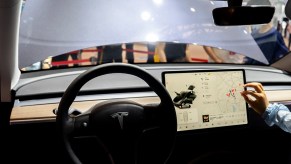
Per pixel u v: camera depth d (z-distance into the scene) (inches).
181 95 62.2
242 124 66.5
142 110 44.4
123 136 43.8
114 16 135.9
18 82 71.9
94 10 129.4
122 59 133.2
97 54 128.8
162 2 157.4
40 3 112.0
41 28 110.3
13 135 61.9
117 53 133.6
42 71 79.9
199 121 63.5
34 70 79.1
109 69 42.2
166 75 61.8
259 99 61.0
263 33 148.2
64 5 119.7
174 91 61.9
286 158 83.9
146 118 44.8
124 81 75.9
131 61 92.3
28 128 61.0
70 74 78.4
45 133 62.4
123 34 138.6
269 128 73.7
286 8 89.1
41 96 68.7
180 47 141.6
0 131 65.1
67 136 41.8
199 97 63.7
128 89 73.4
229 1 55.1
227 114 65.4
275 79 89.9
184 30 162.1
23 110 61.6
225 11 54.7
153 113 45.0
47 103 65.5
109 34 135.0
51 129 61.9
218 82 65.2
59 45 115.3
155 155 53.9
